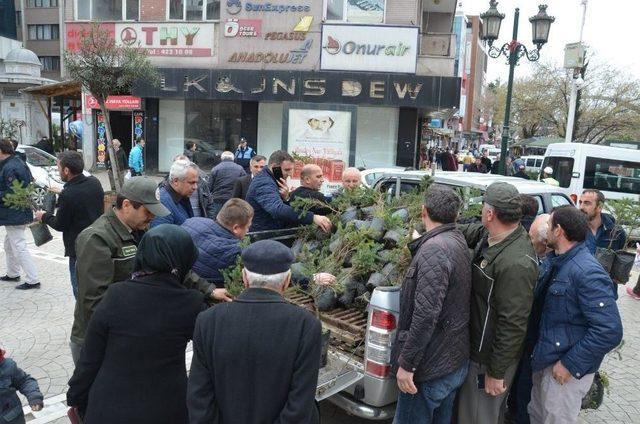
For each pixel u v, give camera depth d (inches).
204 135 724.7
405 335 116.7
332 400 137.7
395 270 141.1
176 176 179.2
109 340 93.2
